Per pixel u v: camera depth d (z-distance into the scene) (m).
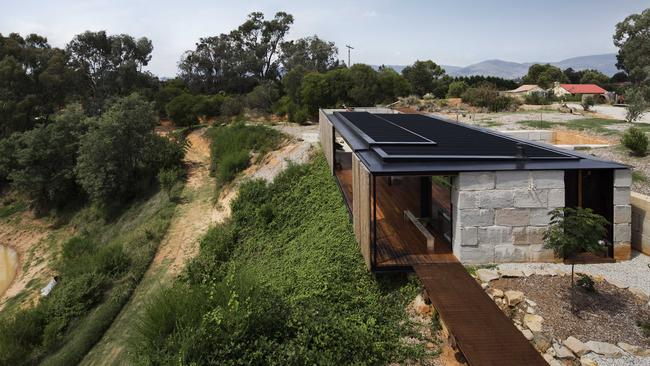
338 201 15.26
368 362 6.82
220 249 16.23
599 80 74.38
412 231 10.37
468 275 8.08
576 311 7.04
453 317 6.66
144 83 61.41
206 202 24.09
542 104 41.88
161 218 22.75
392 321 7.83
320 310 8.19
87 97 54.09
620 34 55.66
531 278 8.05
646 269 8.51
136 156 28.83
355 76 44.00
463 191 8.58
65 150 31.36
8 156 34.19
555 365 5.95
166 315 8.09
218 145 31.81
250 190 19.78
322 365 6.70
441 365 6.59
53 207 32.12
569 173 9.15
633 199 9.55
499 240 8.72
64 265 21.25
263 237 16.31
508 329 6.34
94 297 16.16
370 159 9.45
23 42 51.50
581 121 26.03
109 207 27.94
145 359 7.36
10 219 32.28
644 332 6.45
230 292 8.20
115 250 18.64
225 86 69.00
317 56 68.62
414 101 41.41
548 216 8.66
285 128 33.12
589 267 8.64
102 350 13.09
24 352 13.58
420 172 8.34
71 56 58.00
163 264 17.83
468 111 36.50
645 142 14.50
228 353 7.00
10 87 45.12
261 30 72.00
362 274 9.45
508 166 8.70
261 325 7.52
